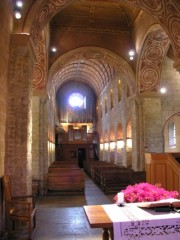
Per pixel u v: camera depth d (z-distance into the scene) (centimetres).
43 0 738
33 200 679
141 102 1399
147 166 721
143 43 1282
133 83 1424
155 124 1401
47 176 1282
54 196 1203
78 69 2525
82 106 2970
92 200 1100
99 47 1418
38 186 1233
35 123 1277
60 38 1405
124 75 1536
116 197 438
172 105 1550
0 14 584
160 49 1311
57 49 1398
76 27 1417
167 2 807
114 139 2100
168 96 1553
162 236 321
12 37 696
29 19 716
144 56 1337
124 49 1435
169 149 1546
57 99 2919
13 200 639
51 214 854
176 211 357
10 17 685
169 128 1582
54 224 734
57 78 2358
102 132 2616
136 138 1398
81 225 723
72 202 1061
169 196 422
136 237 316
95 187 1494
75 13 1362
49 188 1273
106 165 1845
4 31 628
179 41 845
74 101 2936
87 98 2984
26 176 686
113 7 1327
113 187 1360
